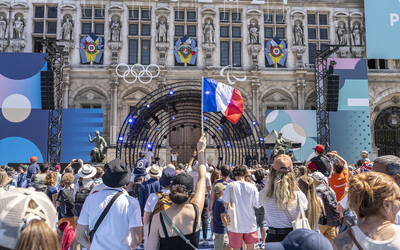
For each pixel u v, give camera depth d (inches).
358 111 988.6
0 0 1016.2
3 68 914.7
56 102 880.9
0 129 900.6
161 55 1053.8
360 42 1092.5
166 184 199.5
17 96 912.9
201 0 1067.3
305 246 77.1
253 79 1062.4
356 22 1106.1
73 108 940.6
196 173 374.3
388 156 155.6
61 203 260.4
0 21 1007.0
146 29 1078.4
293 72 1071.0
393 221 97.3
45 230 70.9
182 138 1131.9
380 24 1015.6
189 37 1063.6
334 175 294.2
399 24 1019.9
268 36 1107.9
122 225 142.8
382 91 1083.9
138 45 1059.3
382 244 91.0
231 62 1077.8
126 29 1061.1
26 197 77.4
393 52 1011.3
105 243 140.2
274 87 1076.5
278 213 175.9
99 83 1033.5
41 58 929.5
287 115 989.8
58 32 1038.4
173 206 134.3
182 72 1047.6
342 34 1090.7
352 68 1002.1
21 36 1019.9
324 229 235.5
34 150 903.7
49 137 887.1
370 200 95.9
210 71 1040.8
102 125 929.5
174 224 128.1
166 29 1069.8
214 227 256.2
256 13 1090.7
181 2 1080.2
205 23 1084.5
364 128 984.3
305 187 190.9
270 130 985.5
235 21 1094.4
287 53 1088.8
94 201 144.7
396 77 1088.2
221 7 1090.7
